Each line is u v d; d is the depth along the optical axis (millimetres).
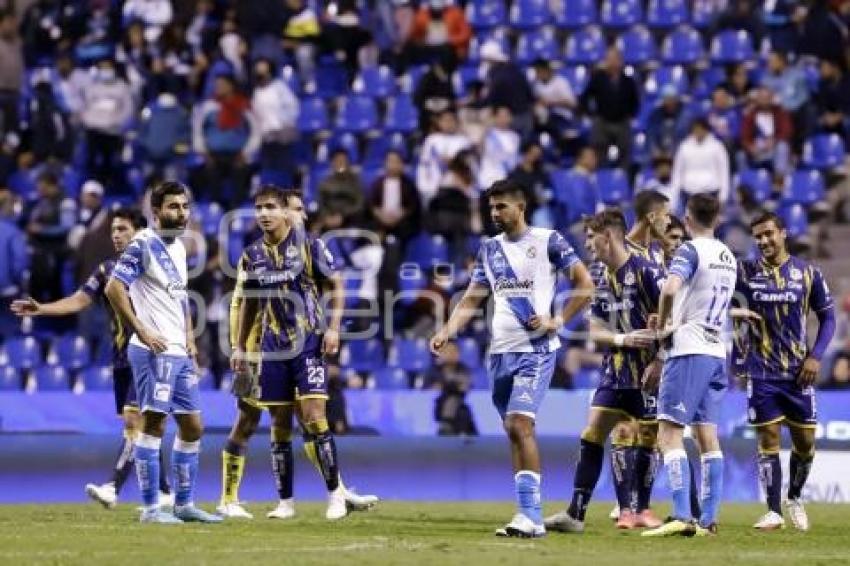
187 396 40250
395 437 59781
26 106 83000
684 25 89938
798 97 81812
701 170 74875
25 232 73375
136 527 39500
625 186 76812
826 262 76312
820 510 52719
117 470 48125
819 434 59844
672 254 42344
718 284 38406
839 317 69250
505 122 76375
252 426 44719
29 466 57312
